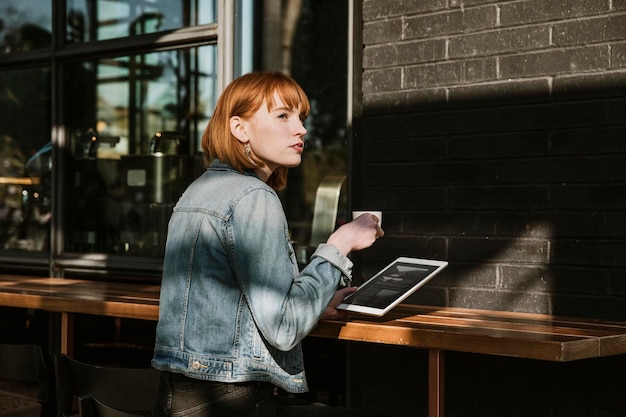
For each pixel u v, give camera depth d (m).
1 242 4.77
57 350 4.48
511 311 3.20
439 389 2.30
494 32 3.25
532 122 3.16
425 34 3.42
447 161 3.36
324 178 3.76
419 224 3.44
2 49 4.75
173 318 2.16
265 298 2.08
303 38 3.83
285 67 3.88
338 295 2.48
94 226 4.43
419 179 3.44
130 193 4.31
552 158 3.12
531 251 3.16
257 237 2.10
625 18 2.97
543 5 3.14
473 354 3.34
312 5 3.80
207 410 2.12
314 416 2.20
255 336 2.13
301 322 2.10
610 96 3.00
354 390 3.64
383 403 3.55
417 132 3.44
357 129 3.65
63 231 4.52
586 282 3.05
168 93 4.19
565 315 3.09
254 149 2.29
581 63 3.06
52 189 4.54
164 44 4.18
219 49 4.00
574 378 3.11
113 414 2.05
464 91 3.32
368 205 3.58
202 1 4.09
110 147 4.38
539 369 3.19
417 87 3.44
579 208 3.06
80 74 4.48
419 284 2.44
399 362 3.50
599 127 3.02
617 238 2.98
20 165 4.71
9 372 2.86
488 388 3.30
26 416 2.76
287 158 2.29
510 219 3.21
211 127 2.31
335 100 3.74
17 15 4.69
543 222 3.14
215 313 2.12
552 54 3.12
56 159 4.53
